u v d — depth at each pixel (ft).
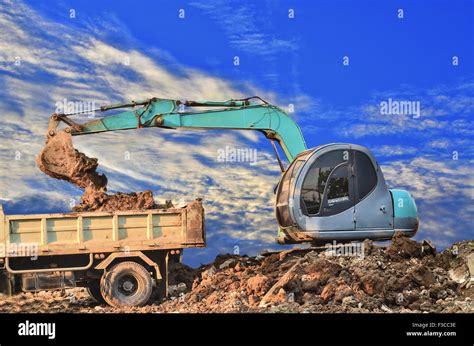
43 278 59.67
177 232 60.85
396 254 61.05
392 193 65.51
